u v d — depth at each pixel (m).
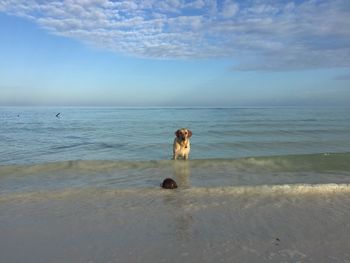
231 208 2.31
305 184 2.88
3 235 1.85
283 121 12.44
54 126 11.09
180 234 1.85
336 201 2.49
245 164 4.00
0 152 5.49
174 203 2.42
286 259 1.55
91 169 3.64
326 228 1.95
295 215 2.18
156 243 1.73
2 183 3.06
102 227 1.96
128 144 6.38
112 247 1.69
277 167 3.84
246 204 2.40
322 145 6.12
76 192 2.69
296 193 2.68
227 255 1.59
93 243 1.74
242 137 7.47
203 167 3.83
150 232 1.88
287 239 1.79
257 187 2.80
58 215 2.17
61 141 6.96
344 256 1.59
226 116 16.55
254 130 8.97
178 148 4.39
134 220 2.08
